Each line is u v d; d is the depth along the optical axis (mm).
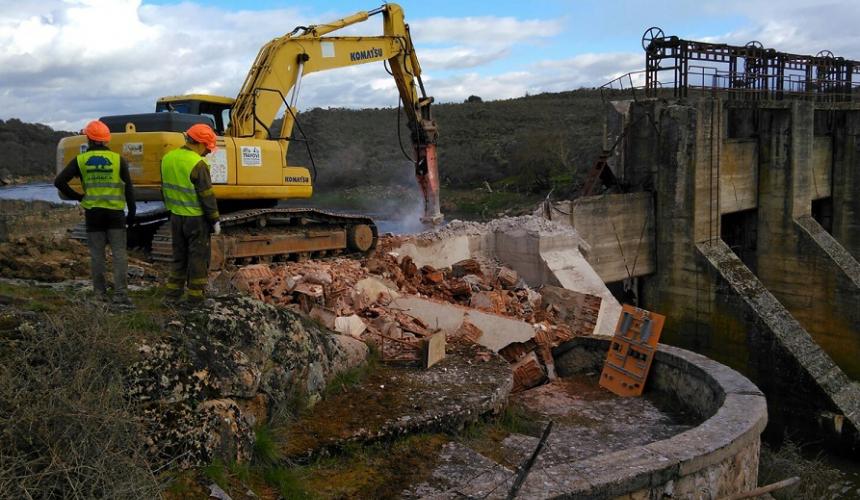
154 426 5703
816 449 19703
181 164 7516
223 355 6660
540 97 107000
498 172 61125
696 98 22875
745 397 8711
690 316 22844
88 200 7641
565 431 9148
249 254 13039
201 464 5836
